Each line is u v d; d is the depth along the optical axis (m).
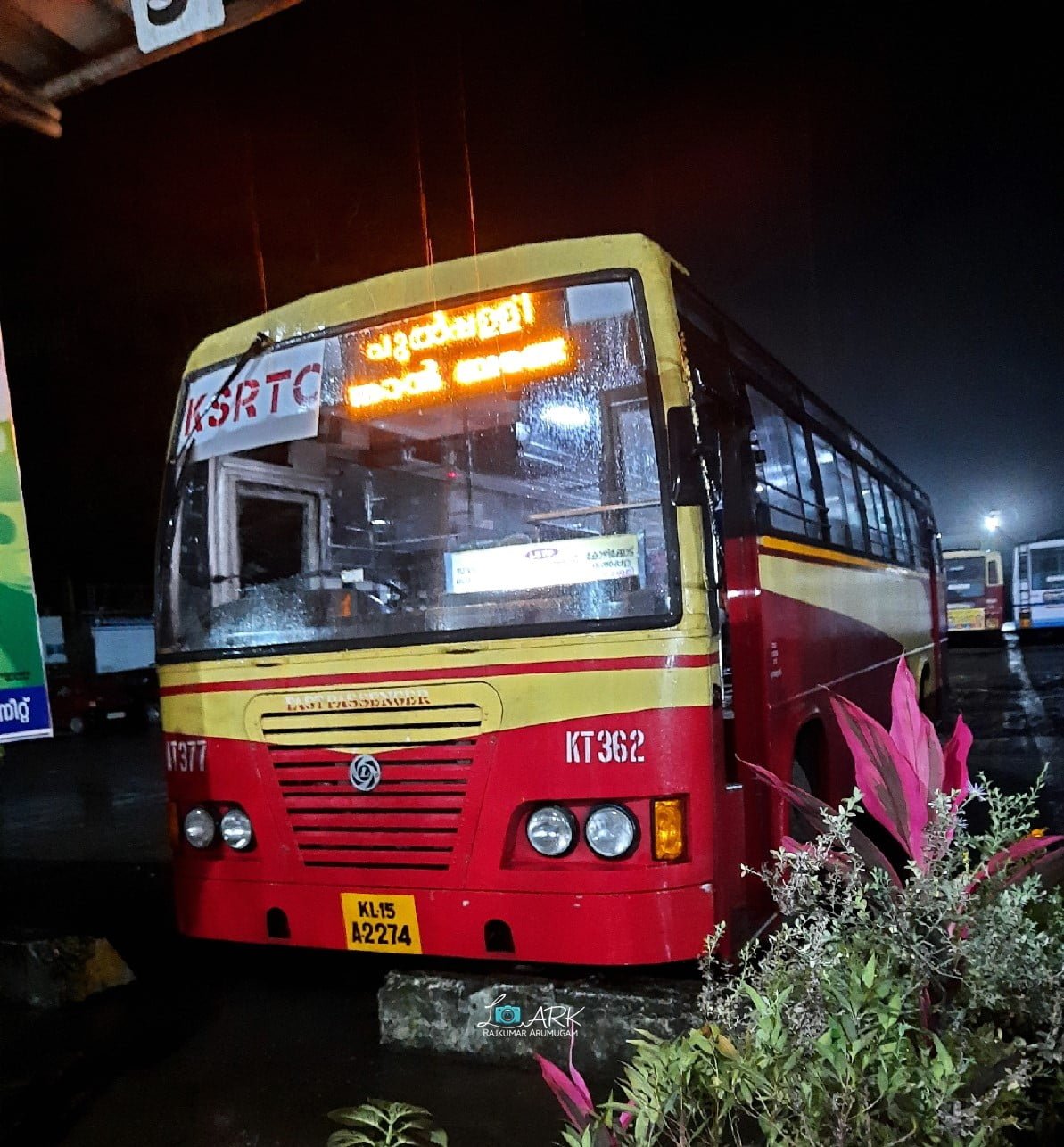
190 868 4.62
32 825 11.01
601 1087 3.72
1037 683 18.42
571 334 4.18
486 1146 3.38
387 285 4.56
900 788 2.63
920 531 11.95
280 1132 3.57
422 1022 4.16
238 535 4.72
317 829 4.27
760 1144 2.50
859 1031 2.23
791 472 5.95
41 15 4.02
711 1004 2.81
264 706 4.41
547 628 3.93
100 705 20.77
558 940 3.81
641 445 3.99
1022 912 2.65
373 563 4.37
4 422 3.84
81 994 5.02
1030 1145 2.38
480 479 4.25
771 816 4.68
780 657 5.10
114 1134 3.63
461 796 4.00
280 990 5.13
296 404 4.69
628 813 3.78
